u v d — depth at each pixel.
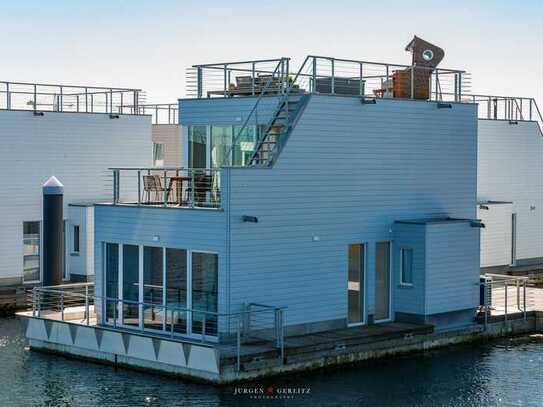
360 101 32.44
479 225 34.03
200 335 29.38
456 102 35.56
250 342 29.12
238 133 32.47
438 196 35.06
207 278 29.28
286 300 30.34
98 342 30.50
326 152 31.45
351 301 32.41
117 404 26.25
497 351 32.56
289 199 30.39
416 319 32.97
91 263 44.59
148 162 48.47
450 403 26.56
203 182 32.00
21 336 35.16
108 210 31.58
